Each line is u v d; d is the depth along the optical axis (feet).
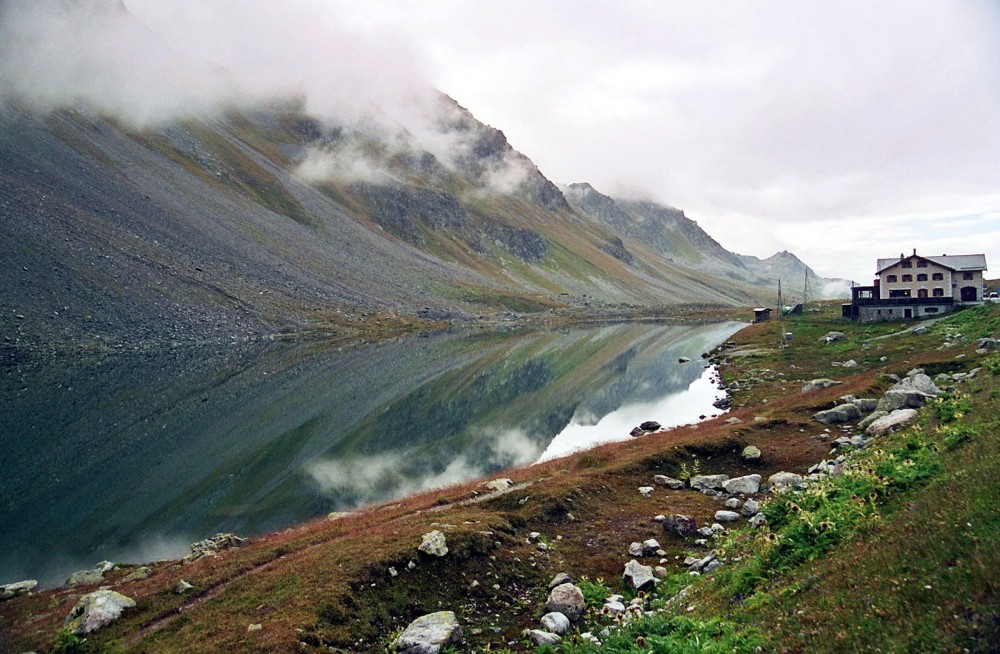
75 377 250.98
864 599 32.63
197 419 186.19
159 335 344.28
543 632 51.31
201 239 487.20
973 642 25.50
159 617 57.88
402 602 57.06
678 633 40.57
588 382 250.78
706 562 61.67
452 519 74.95
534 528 76.38
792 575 41.88
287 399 216.95
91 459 146.51
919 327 225.76
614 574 65.41
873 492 48.49
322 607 53.88
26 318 302.25
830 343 247.09
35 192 406.62
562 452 149.59
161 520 110.11
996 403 64.08
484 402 215.72
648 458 102.47
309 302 483.51
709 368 254.06
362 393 229.66
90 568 91.71
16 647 57.67
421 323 528.63
